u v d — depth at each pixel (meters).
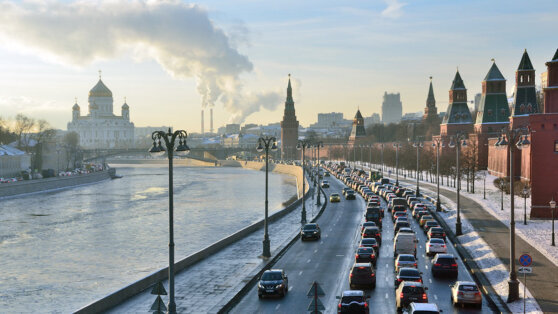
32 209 135.75
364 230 60.72
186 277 46.09
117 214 125.38
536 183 75.81
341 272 47.28
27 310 49.72
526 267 32.59
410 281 34.56
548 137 75.19
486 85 179.88
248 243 63.56
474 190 122.94
